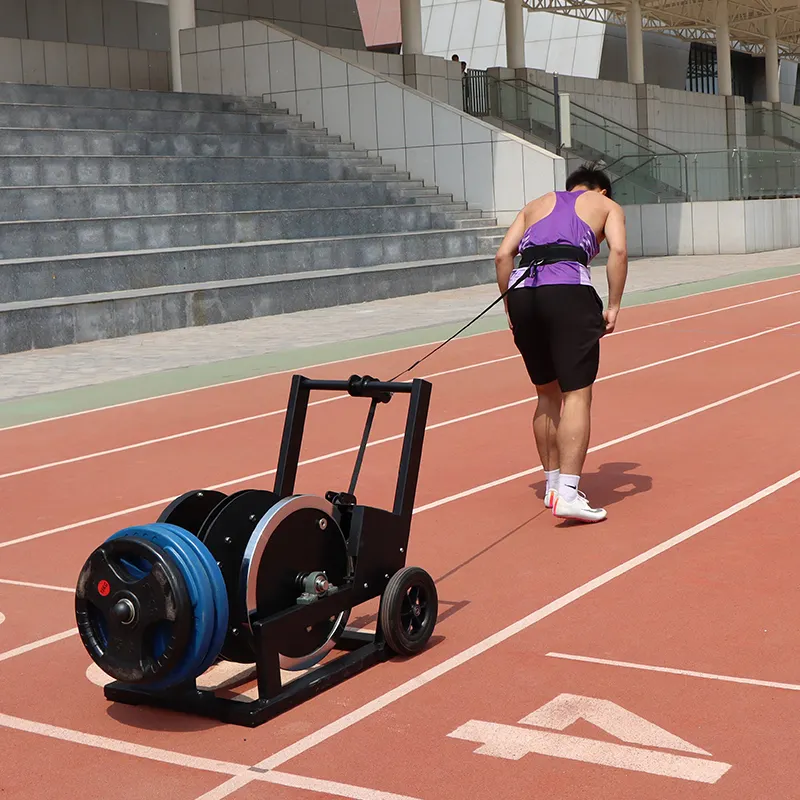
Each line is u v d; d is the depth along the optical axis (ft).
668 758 11.67
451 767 11.73
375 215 73.61
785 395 31.96
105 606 12.91
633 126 129.08
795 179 101.09
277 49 87.76
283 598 13.75
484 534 20.29
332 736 12.62
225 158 72.13
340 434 29.37
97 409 34.04
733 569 17.63
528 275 20.33
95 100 75.66
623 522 20.53
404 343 45.44
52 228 56.44
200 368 41.01
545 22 165.78
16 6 90.99
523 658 14.60
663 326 47.98
